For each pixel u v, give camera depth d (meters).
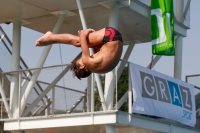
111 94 39.25
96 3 44.09
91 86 39.41
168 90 45.31
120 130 44.00
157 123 43.19
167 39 46.03
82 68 16.98
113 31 16.05
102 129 42.50
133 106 40.06
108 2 43.03
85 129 42.84
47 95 42.84
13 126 43.41
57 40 16.61
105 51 15.93
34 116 42.50
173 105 45.72
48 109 42.59
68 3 44.56
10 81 46.44
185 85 48.62
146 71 42.69
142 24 50.22
